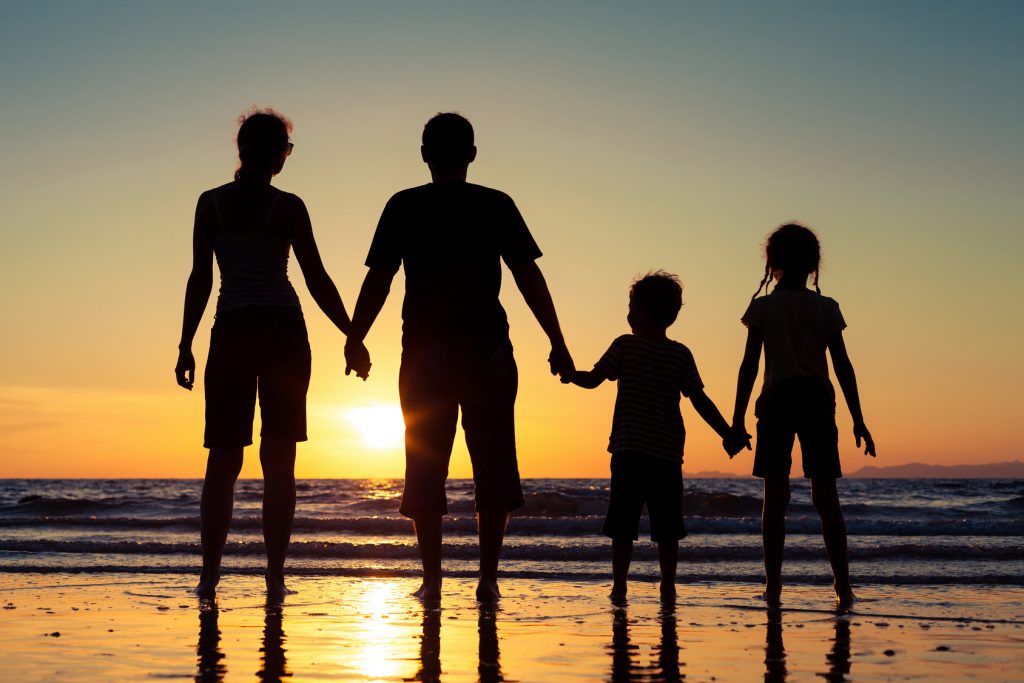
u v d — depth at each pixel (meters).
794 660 2.75
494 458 3.96
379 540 9.31
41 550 6.82
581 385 4.32
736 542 8.59
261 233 4.25
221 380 4.21
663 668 2.61
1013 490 38.03
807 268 4.41
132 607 3.93
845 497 30.78
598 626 3.46
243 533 10.05
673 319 4.51
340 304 4.41
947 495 32.59
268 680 2.38
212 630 3.28
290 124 4.38
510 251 4.07
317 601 4.16
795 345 4.28
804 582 5.05
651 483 4.35
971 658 2.79
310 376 4.39
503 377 3.96
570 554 6.59
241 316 4.20
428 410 3.92
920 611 3.92
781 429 4.26
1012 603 4.19
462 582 5.11
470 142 4.12
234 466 4.34
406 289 4.00
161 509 19.31
